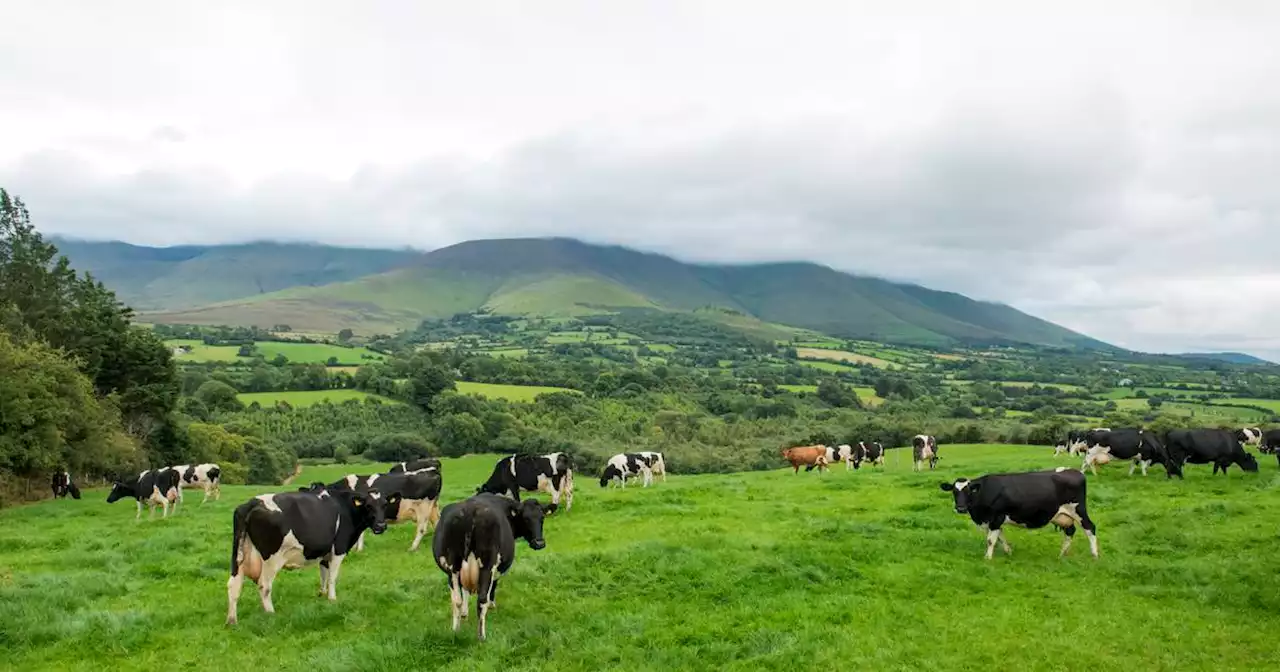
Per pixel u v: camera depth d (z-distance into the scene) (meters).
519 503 13.77
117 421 48.47
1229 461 26.91
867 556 17.00
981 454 53.59
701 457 78.44
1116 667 10.66
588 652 11.20
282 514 12.62
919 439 39.56
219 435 67.25
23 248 52.91
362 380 111.31
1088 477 27.52
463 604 12.54
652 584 14.91
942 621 12.55
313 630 12.16
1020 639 11.65
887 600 13.79
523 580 14.94
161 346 58.62
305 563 13.19
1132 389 171.12
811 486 28.89
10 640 11.41
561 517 22.89
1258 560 15.31
